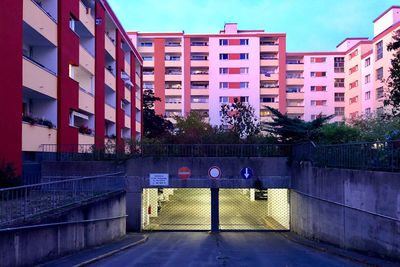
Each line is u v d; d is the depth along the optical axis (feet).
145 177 68.28
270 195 86.53
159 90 235.20
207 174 68.23
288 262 38.14
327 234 50.65
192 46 236.22
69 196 43.68
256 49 234.58
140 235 62.90
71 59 80.28
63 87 75.46
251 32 246.06
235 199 116.88
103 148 70.90
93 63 97.09
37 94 67.97
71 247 38.86
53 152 70.85
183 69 235.81
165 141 74.54
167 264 36.70
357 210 41.81
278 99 237.04
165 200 108.99
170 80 236.84
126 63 136.26
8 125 53.67
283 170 68.44
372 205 38.47
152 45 238.27
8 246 27.71
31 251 30.96
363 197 40.42
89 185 56.49
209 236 64.44
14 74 55.42
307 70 245.45
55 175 67.26
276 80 237.86
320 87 245.24
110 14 112.37
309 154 58.49
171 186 68.13
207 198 109.40
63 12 75.77
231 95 233.55
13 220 29.81
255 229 72.90
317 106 244.01
